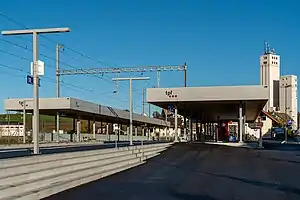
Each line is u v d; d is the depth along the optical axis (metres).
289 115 120.19
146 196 12.31
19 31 15.98
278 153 30.97
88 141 54.41
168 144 36.53
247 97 43.19
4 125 64.38
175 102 46.44
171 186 14.46
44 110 52.44
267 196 12.41
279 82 124.19
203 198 12.00
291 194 12.81
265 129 103.81
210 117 75.75
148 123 79.94
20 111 55.34
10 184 10.70
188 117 69.50
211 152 31.00
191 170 19.80
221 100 43.94
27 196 10.88
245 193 12.95
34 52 15.86
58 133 53.59
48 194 12.17
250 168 20.83
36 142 15.77
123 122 78.62
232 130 74.38
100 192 12.98
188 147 35.72
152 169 20.19
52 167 13.29
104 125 90.31
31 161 12.00
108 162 18.78
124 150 21.44
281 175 17.95
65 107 49.56
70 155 14.75
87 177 15.46
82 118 69.00
